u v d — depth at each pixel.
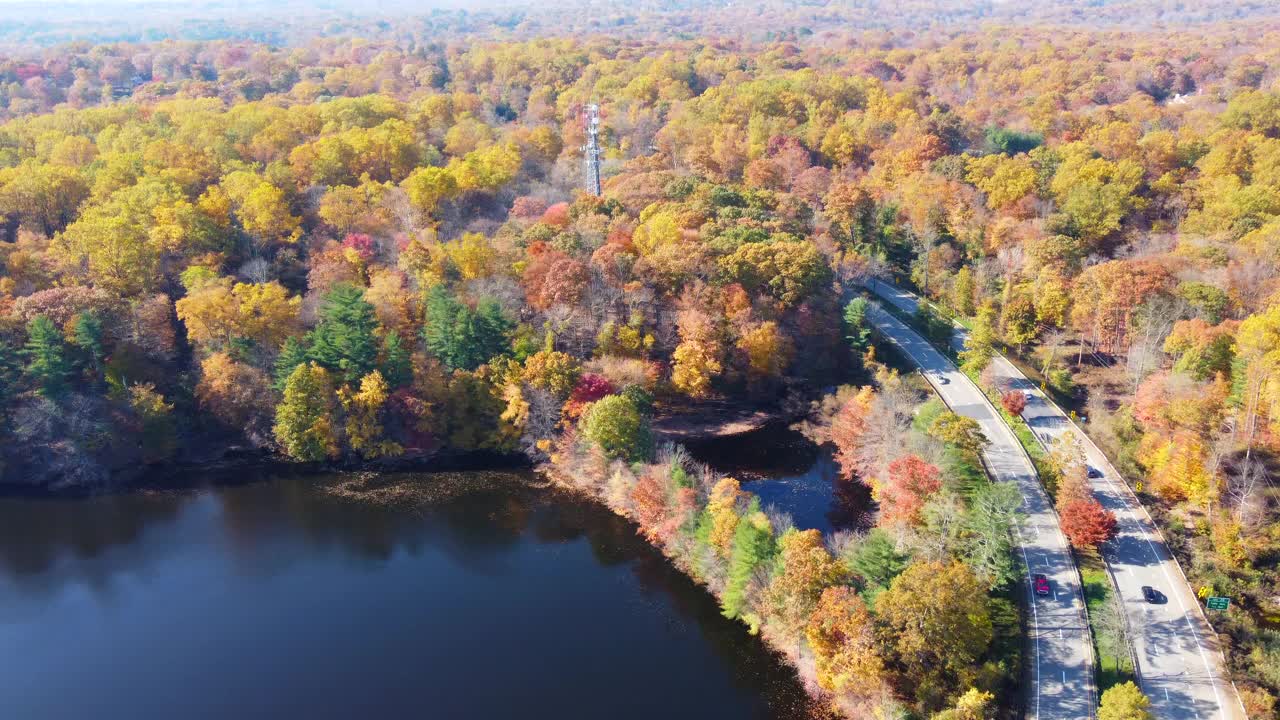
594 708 93.44
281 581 116.19
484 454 146.00
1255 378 116.06
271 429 144.12
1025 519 112.75
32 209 171.62
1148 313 140.75
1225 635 92.06
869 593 94.44
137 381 141.38
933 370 154.75
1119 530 110.31
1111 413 135.00
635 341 148.12
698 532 111.94
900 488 107.75
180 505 133.62
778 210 191.50
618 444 131.88
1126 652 90.81
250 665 100.38
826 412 148.12
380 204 181.25
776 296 157.00
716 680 97.00
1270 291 144.25
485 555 121.31
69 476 136.88
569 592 113.06
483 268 157.88
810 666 96.00
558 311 147.38
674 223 165.38
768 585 100.50
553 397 140.50
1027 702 85.62
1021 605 98.19
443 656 101.69
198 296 140.50
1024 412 138.75
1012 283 166.12
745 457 142.62
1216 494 109.00
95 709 94.00
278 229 172.25
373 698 95.25
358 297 140.38
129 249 149.88
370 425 141.00
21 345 138.50
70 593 114.00
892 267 194.62
